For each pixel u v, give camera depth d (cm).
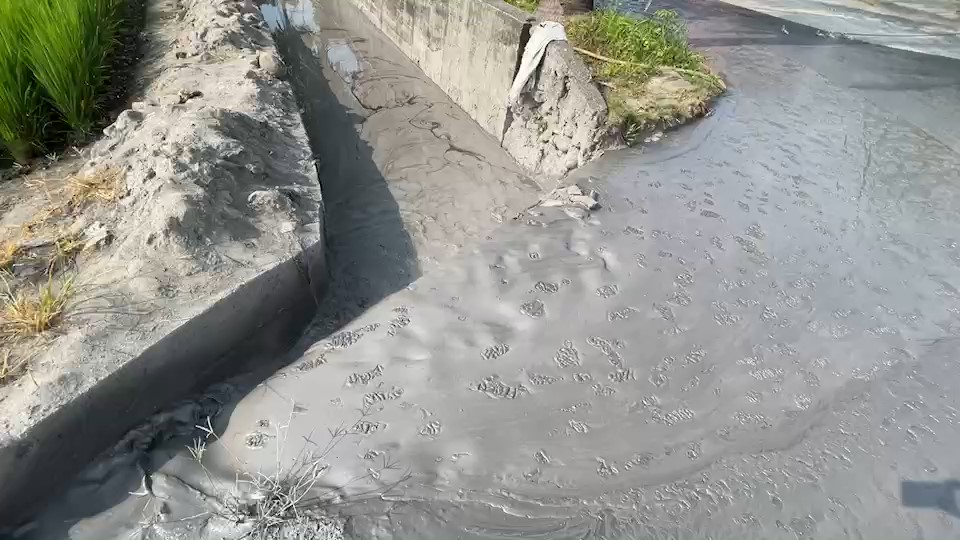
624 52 642
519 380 358
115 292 340
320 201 445
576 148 560
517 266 438
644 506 294
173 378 330
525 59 595
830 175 534
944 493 300
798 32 799
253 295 357
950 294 420
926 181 529
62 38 487
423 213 535
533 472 309
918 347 381
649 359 371
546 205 498
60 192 425
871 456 317
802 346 381
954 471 311
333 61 844
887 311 406
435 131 675
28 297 340
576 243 456
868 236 468
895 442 325
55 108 502
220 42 647
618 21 673
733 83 675
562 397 348
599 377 360
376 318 406
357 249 483
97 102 537
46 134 486
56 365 300
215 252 370
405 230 510
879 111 631
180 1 808
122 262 360
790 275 432
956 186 523
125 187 415
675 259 441
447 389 352
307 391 352
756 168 540
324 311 415
